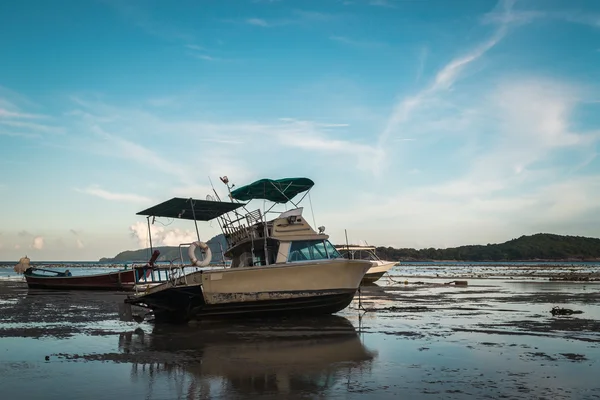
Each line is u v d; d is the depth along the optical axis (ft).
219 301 44.47
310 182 52.11
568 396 21.71
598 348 32.71
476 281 132.67
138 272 93.56
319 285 48.24
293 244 50.08
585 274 196.24
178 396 21.77
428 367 27.37
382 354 31.04
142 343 35.37
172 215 55.62
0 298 75.46
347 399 21.20
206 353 31.63
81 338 37.35
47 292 92.89
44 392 22.35
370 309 57.11
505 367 27.25
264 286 46.09
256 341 36.24
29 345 34.09
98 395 21.91
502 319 47.65
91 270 281.54
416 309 57.11
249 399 21.21
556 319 47.42
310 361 29.07
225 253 57.16
